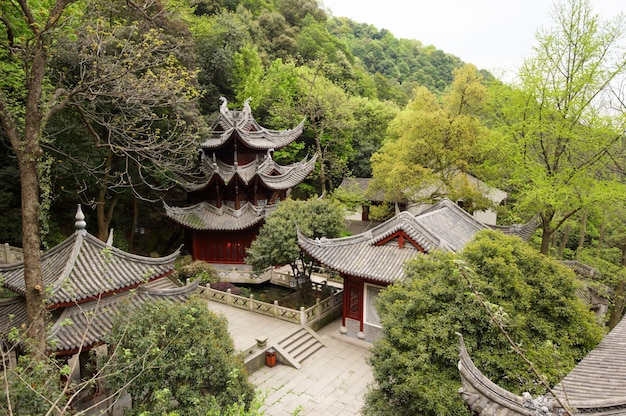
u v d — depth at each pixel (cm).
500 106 3033
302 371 1938
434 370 1135
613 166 2627
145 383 1080
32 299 1167
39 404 796
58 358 1322
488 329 1154
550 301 1250
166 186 2980
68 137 2336
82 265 1417
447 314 1176
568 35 2380
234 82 4391
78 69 2066
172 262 1603
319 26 6288
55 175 2414
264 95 4378
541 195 2327
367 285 2156
